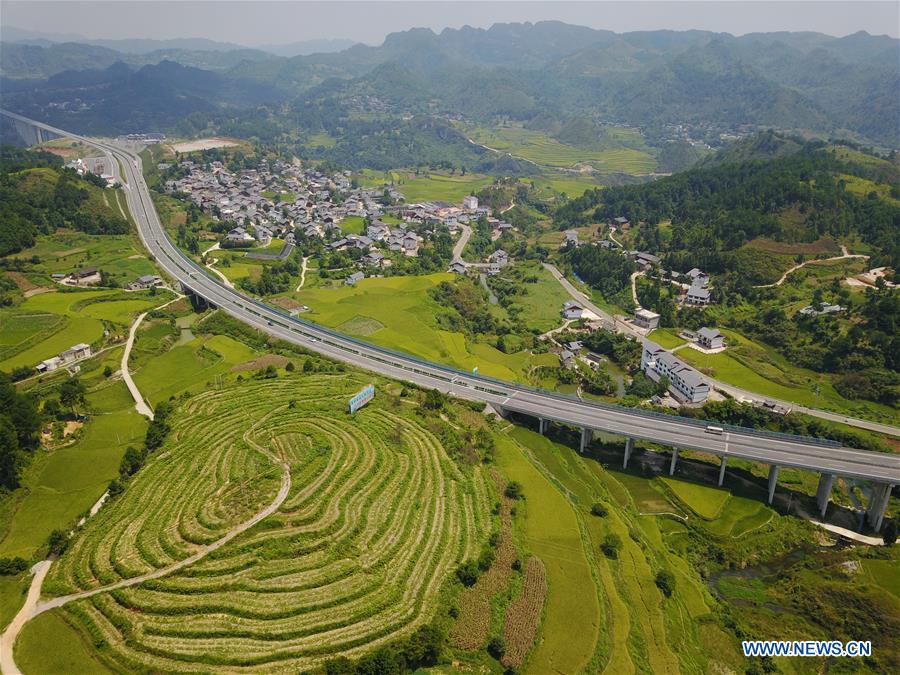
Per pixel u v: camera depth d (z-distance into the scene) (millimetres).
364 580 89500
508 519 109688
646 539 113062
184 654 76000
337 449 119438
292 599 84812
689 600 100250
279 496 104500
